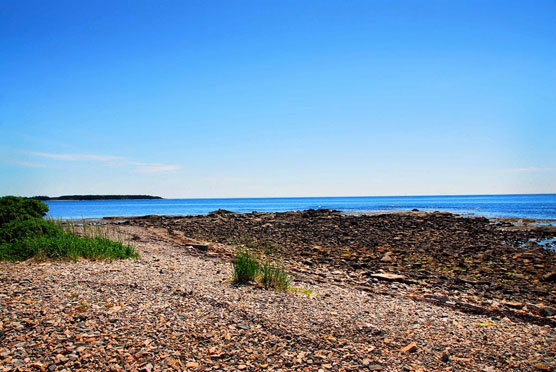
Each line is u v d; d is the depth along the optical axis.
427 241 22.62
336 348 6.09
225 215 48.38
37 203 20.09
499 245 21.34
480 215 52.94
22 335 5.92
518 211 65.50
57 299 7.70
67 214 71.19
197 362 5.45
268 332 6.60
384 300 9.48
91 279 9.52
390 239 23.41
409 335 6.79
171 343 5.99
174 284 9.49
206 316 7.23
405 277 13.33
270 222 36.75
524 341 6.82
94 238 15.50
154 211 88.56
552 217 47.53
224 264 13.50
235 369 5.31
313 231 28.50
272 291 9.41
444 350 6.21
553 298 11.17
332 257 17.56
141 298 8.12
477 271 14.63
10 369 4.92
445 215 42.53
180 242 21.02
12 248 13.03
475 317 8.40
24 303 7.34
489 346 6.48
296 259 17.09
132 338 6.06
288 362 5.57
